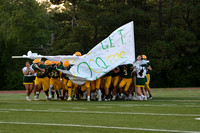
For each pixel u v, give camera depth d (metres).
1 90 59.47
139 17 62.94
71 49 61.25
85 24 73.88
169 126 11.34
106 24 63.97
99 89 24.70
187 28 70.56
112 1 68.00
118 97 26.45
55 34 80.19
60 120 13.09
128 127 11.24
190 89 49.41
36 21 85.69
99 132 10.38
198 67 65.94
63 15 72.25
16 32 75.06
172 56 62.91
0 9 78.00
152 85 61.50
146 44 65.25
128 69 24.58
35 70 25.08
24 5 85.44
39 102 23.17
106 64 25.11
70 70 24.25
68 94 26.84
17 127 11.43
